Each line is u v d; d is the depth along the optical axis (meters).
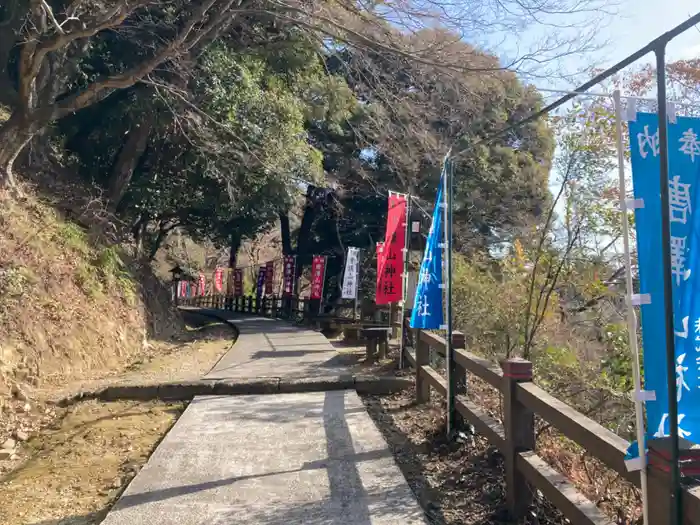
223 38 12.72
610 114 5.66
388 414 6.03
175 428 5.45
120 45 12.36
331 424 5.51
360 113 16.27
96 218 12.41
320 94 15.55
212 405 6.34
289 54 13.66
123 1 7.62
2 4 11.88
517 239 8.92
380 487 3.95
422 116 11.73
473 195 16.83
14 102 11.71
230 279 34.56
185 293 40.31
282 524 3.40
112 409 6.38
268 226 25.39
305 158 15.23
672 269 2.23
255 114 13.33
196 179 15.51
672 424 2.04
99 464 4.73
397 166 13.18
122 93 12.99
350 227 23.64
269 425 5.50
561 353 6.47
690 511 1.95
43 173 12.46
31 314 7.77
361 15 8.18
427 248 5.44
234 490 3.91
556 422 2.95
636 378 2.26
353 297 15.84
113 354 9.59
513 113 12.88
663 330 2.21
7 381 6.38
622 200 2.32
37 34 8.13
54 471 4.59
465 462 4.43
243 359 9.69
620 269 6.36
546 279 6.39
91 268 10.70
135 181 15.12
